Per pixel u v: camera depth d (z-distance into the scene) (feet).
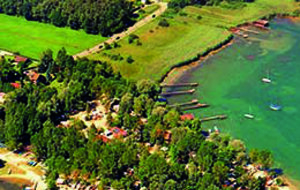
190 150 578.66
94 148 563.89
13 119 617.62
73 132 601.21
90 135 608.60
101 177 544.62
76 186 542.57
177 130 602.03
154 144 622.54
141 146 594.65
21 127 606.55
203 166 550.36
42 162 590.14
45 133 593.01
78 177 549.54
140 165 547.90
